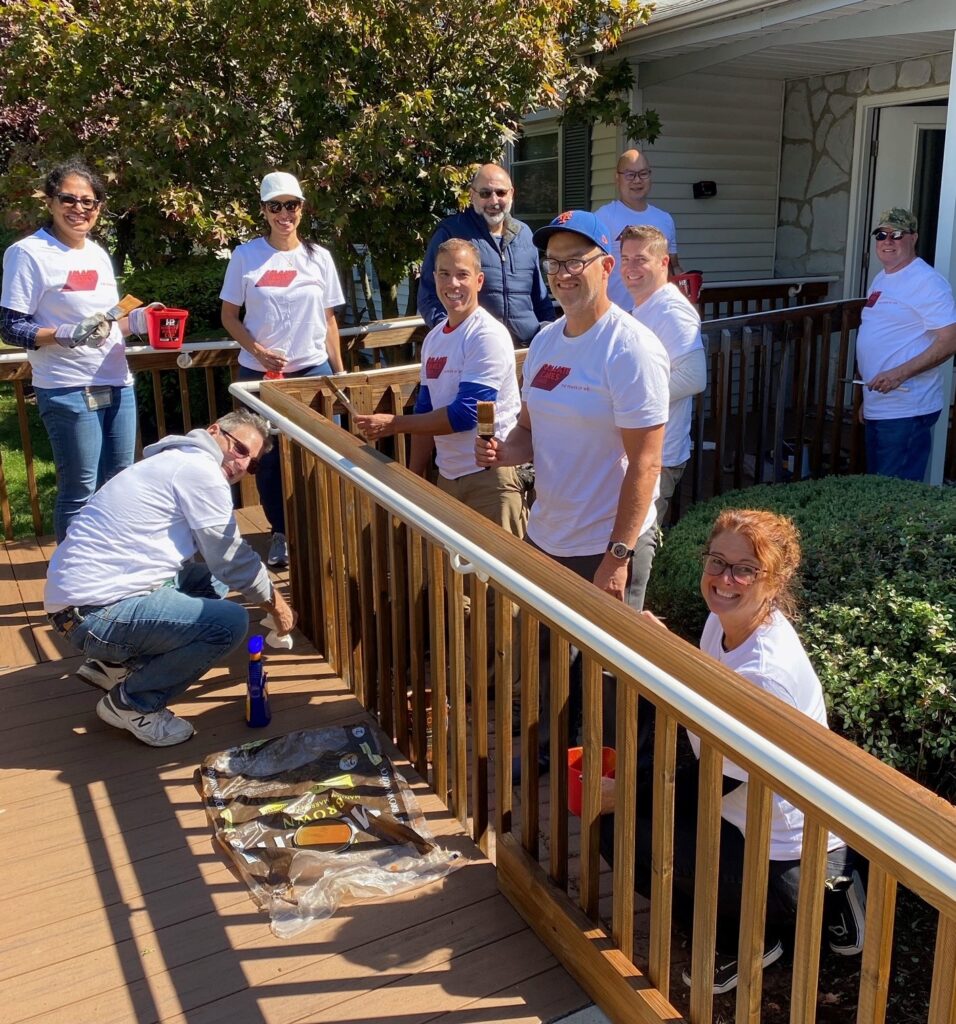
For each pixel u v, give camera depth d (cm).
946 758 275
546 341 284
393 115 612
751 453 660
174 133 612
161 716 318
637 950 238
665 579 381
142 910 244
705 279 858
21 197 663
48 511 618
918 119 750
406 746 309
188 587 356
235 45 648
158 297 752
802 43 634
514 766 322
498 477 350
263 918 241
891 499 398
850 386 768
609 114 758
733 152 835
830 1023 222
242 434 321
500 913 243
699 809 179
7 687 359
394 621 299
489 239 455
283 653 383
